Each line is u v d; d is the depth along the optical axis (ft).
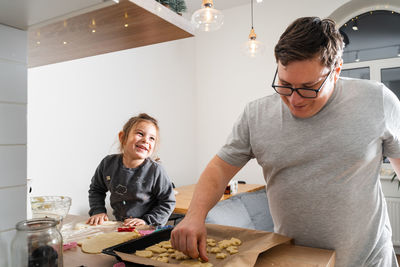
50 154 7.21
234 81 12.59
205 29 5.31
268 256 2.60
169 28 2.69
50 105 7.21
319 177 2.97
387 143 3.06
